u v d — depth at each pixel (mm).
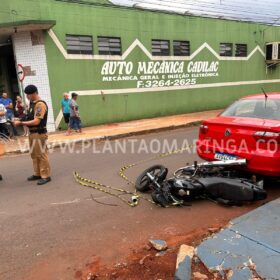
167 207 5113
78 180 6699
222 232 3812
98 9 14531
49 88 13562
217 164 5469
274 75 23969
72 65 14070
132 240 4102
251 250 3410
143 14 16109
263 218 4172
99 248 3932
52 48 13461
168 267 3408
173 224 4535
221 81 20516
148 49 16562
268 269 3080
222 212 4910
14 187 6406
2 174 7484
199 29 18688
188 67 18531
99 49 14844
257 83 22859
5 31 12734
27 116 6453
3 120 11820
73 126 12930
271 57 22688
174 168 7465
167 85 17688
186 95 18719
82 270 3484
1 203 5520
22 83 13633
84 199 5562
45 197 5738
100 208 5148
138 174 7059
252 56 22172
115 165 7953
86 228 4473
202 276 3055
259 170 5273
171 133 13227
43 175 6590
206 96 19828
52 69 13555
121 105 15938
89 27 14352
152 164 7934
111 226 4516
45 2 13055
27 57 13398
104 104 15305
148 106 17047
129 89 16109
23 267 3582
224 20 19922
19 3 12562
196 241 3953
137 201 5367
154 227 4453
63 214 4957
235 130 5559
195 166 5578
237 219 4168
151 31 16531
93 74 14750
